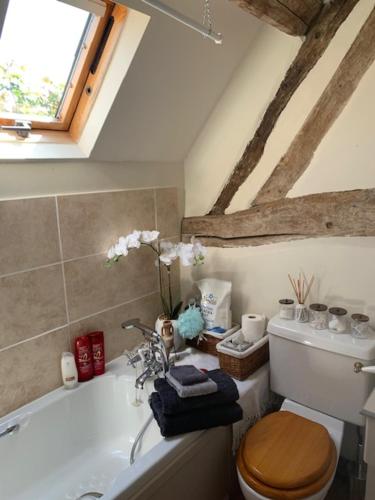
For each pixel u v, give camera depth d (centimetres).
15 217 155
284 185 187
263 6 136
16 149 156
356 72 157
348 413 159
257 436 149
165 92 175
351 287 172
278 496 126
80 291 183
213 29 160
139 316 215
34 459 163
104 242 191
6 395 159
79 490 163
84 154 179
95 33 152
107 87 162
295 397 176
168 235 228
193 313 205
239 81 194
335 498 174
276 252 195
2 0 121
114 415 189
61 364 175
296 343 170
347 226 168
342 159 166
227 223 212
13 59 147
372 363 150
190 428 140
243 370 176
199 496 151
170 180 226
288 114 179
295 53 172
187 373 153
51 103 171
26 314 162
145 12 135
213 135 212
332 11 159
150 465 126
